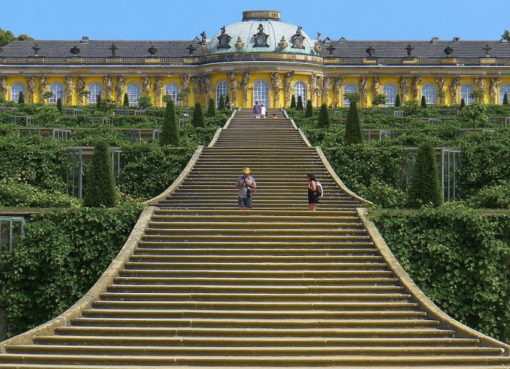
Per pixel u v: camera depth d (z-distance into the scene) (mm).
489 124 63344
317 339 26062
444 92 121625
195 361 24828
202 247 32031
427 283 32438
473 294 31938
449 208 33875
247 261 31125
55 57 122750
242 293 28969
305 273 30125
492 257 32062
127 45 126375
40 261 32312
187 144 49531
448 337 26516
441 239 32531
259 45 117938
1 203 37406
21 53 124062
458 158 44812
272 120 67125
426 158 36031
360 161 46031
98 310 27562
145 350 25406
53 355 25016
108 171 35156
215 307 28125
